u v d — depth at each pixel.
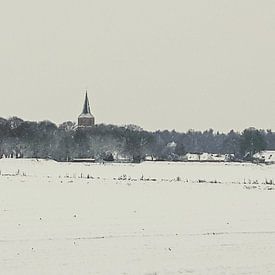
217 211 54.56
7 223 43.97
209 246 36.50
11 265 30.23
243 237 39.81
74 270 29.69
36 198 64.19
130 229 42.50
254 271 30.41
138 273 29.52
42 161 148.12
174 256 33.50
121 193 72.56
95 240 37.72
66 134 199.38
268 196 70.19
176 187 82.75
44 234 39.41
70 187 80.12
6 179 94.12
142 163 152.75
